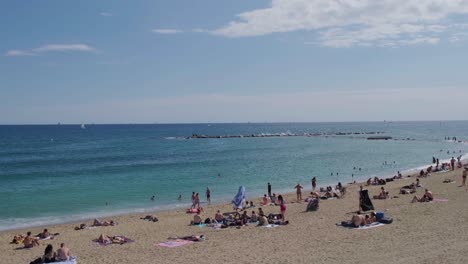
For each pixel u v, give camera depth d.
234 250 20.55
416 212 27.50
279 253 19.53
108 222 29.61
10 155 96.81
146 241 23.64
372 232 22.67
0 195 44.81
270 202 37.56
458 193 35.12
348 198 37.22
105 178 58.12
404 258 17.53
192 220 29.61
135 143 142.62
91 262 19.66
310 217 28.73
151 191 47.12
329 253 19.06
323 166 71.19
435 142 136.25
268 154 95.44
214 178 57.47
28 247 23.67
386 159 82.62
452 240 19.98
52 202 40.78
